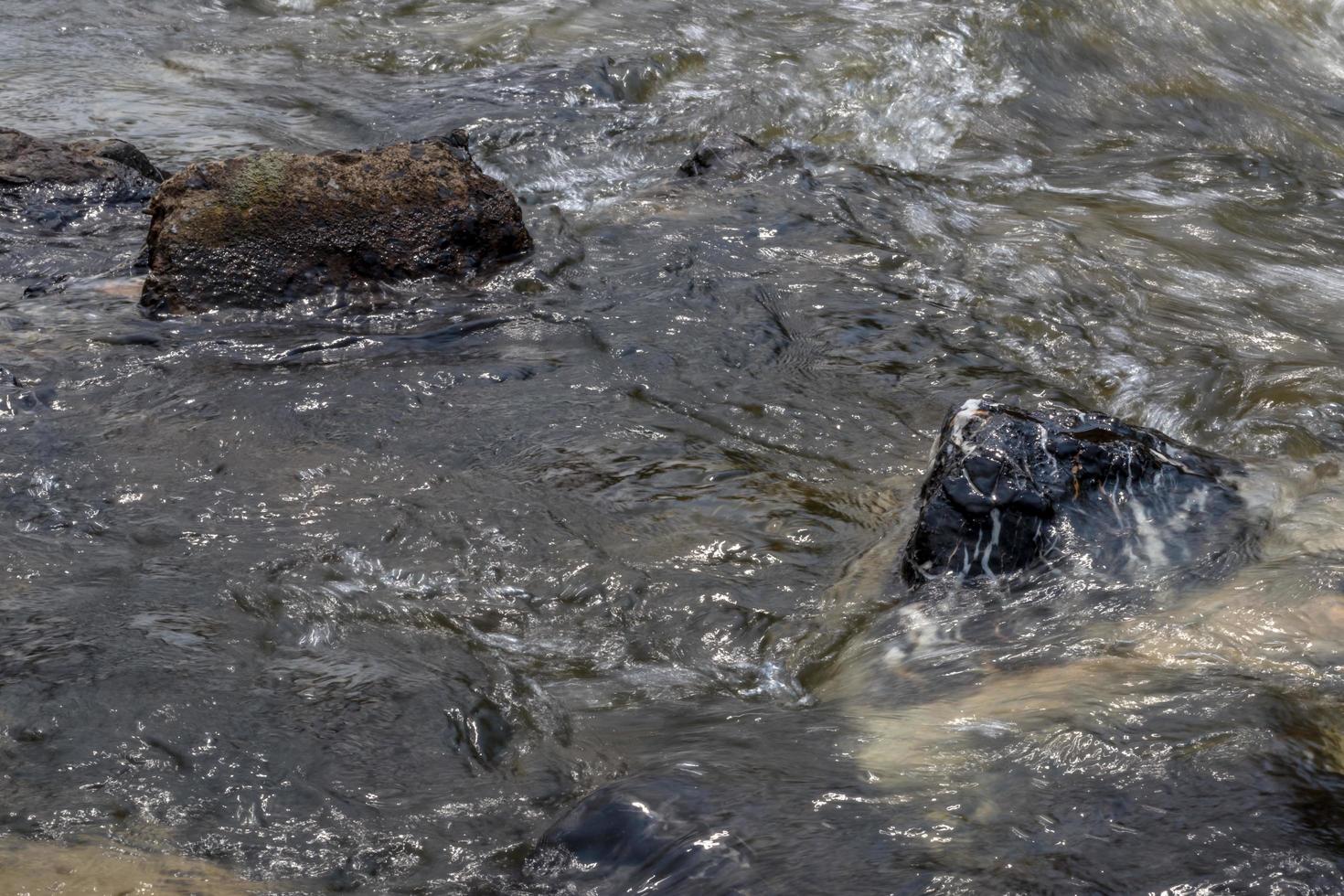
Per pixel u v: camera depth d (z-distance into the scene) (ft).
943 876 8.09
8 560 12.61
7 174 23.62
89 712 10.30
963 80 33.53
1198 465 13.20
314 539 13.21
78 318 18.95
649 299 19.97
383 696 10.69
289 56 34.42
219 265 19.53
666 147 28.68
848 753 9.65
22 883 8.38
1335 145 31.81
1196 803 8.64
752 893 8.09
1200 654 10.62
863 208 24.67
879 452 15.58
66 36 35.06
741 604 12.28
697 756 9.77
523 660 11.42
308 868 8.75
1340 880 7.88
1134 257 23.50
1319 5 38.58
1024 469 12.53
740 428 16.07
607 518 13.75
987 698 10.32
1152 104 33.32
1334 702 9.82
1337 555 11.86
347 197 20.36
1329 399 17.54
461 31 36.47
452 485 14.35
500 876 8.64
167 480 14.37
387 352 18.06
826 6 38.24
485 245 20.98
